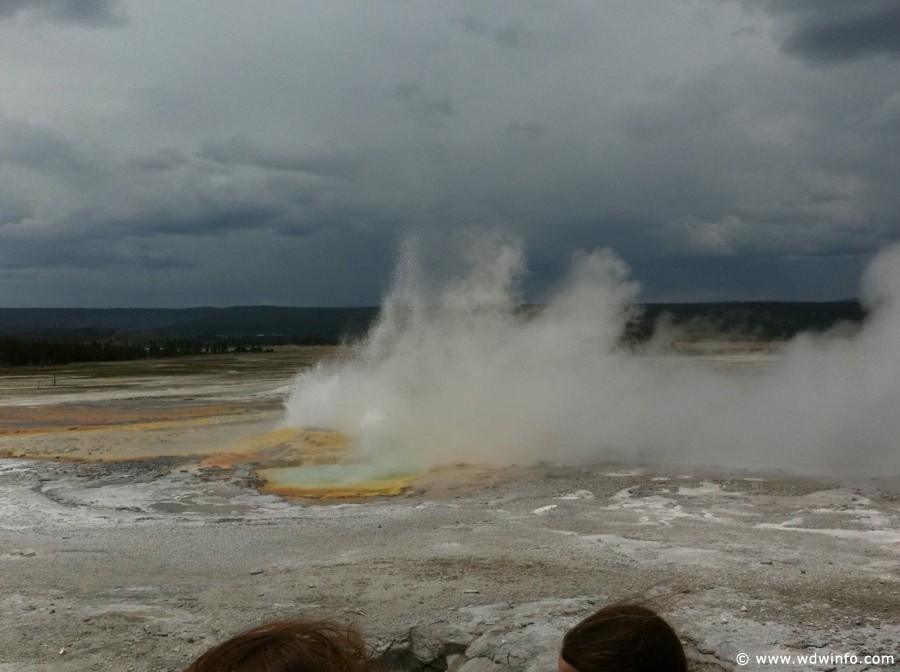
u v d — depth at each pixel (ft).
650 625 5.70
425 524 38.75
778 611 23.03
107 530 40.09
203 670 5.18
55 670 20.63
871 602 24.07
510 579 27.61
